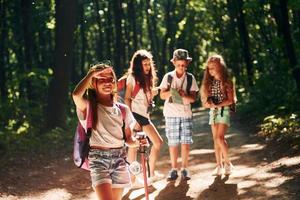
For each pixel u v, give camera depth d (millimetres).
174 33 42656
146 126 7992
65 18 17172
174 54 8391
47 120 17000
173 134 8422
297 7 14844
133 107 7914
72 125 17922
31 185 8688
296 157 9188
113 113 5199
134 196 7555
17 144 13000
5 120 17594
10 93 21047
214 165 9719
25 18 22719
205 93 8414
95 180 5082
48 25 25484
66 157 11727
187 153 8477
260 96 18531
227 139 13117
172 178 8352
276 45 17438
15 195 7926
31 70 21312
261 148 10922
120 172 5188
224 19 39094
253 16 29578
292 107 14812
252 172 8570
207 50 47812
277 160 9281
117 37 29938
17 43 26891
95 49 44031
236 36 36812
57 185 8750
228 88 8359
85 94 5168
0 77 24406
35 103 20781
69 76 17281
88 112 5125
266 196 6996
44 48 29406
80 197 7918
